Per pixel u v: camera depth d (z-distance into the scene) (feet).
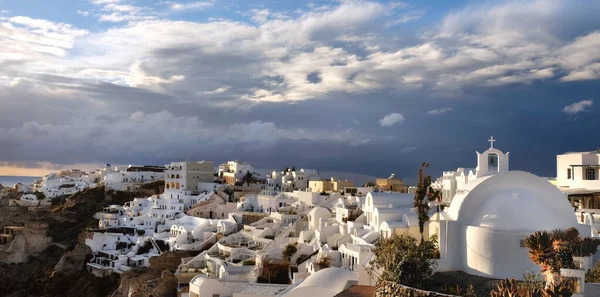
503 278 137.80
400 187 485.97
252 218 425.69
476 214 149.79
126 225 469.16
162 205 520.01
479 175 212.02
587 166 255.29
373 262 144.36
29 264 463.42
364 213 288.71
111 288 359.87
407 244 142.61
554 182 296.30
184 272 299.99
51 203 652.48
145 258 376.68
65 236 506.89
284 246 290.97
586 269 124.57
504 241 139.33
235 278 227.61
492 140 212.23
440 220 151.02
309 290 141.18
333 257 233.96
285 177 625.41
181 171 589.73
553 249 112.98
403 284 128.26
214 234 384.06
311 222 343.26
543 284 113.60
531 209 143.84
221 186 576.61
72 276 388.37
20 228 510.17
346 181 522.06
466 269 146.10
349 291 135.95
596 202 243.81
